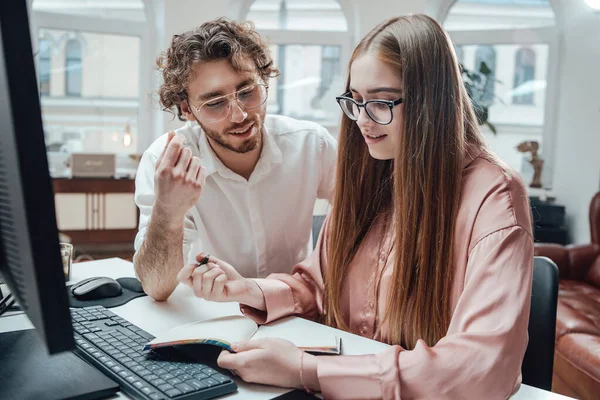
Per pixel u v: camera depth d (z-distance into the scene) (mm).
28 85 532
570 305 2689
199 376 805
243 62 1281
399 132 1024
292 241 1605
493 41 4559
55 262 569
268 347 860
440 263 993
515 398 837
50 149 4727
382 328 1095
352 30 4812
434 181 1005
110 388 769
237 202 1503
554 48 4383
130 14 4746
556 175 4371
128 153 4918
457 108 1010
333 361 828
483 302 850
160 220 1145
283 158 1537
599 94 3920
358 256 1192
